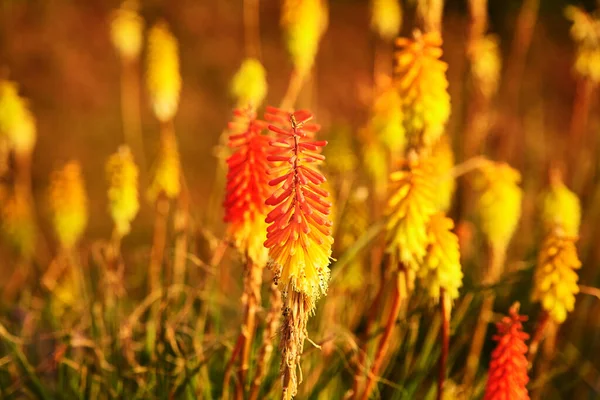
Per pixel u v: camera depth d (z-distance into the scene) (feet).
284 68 13.80
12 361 5.31
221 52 14.24
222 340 4.90
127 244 8.73
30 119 6.04
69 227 5.61
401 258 4.51
